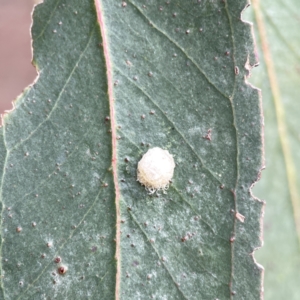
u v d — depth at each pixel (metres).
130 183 0.09
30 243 0.09
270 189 0.11
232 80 0.09
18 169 0.09
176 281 0.09
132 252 0.09
